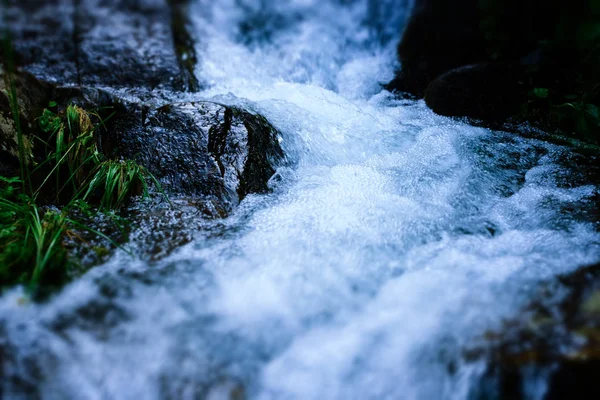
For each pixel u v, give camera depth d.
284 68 5.29
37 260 2.54
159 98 4.27
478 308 2.35
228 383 2.12
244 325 2.36
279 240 2.92
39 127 3.53
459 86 4.53
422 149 3.87
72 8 6.52
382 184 3.46
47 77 4.58
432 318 2.34
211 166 3.44
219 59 5.27
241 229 3.05
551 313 2.24
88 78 4.64
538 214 3.16
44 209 3.27
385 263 2.75
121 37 5.53
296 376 2.16
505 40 5.22
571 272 2.52
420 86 4.99
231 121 3.67
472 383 2.11
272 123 3.87
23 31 5.58
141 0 6.97
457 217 3.17
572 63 4.72
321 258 2.78
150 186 3.38
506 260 2.70
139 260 2.77
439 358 2.16
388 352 2.22
